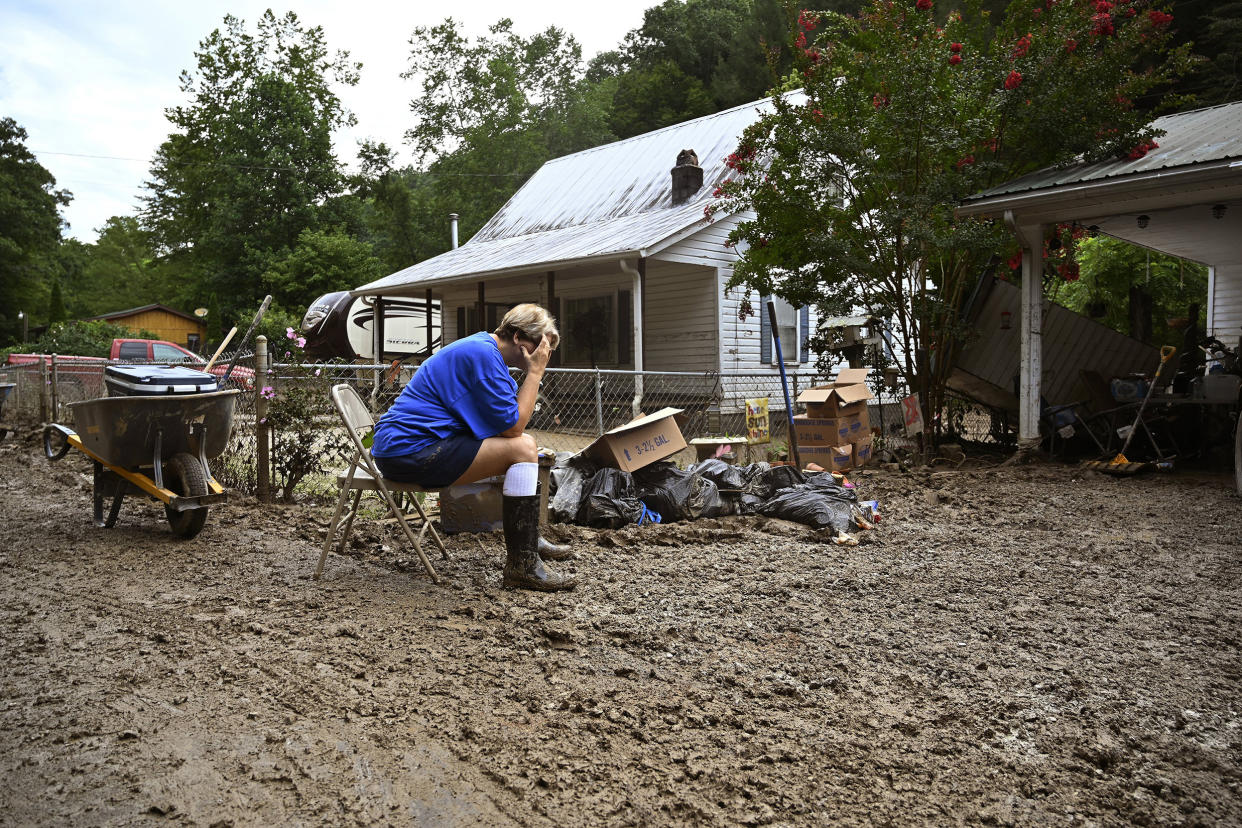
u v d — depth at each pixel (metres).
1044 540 5.36
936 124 9.17
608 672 2.98
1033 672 3.03
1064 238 10.97
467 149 40.09
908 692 2.84
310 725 2.52
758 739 2.45
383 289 17.45
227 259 36.88
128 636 3.36
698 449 7.45
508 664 3.05
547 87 42.88
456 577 4.31
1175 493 7.28
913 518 6.12
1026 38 9.72
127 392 5.22
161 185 48.72
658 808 2.06
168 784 2.16
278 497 7.13
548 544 4.67
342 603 3.82
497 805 2.07
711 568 4.52
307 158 37.19
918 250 9.58
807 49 10.31
